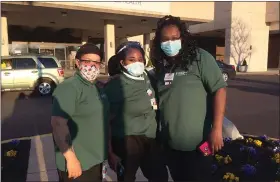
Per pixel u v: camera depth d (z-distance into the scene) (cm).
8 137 607
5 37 1702
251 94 1319
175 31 255
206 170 270
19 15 1834
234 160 451
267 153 482
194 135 257
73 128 237
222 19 3209
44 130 670
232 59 3142
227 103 1066
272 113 880
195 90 256
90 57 234
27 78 1200
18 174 404
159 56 273
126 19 2034
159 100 278
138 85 282
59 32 2759
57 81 1234
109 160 284
